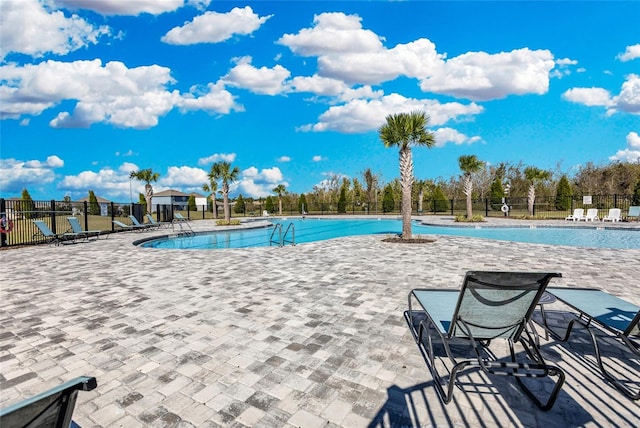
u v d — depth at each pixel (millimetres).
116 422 2346
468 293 2590
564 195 29734
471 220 21547
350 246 10938
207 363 3172
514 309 2732
